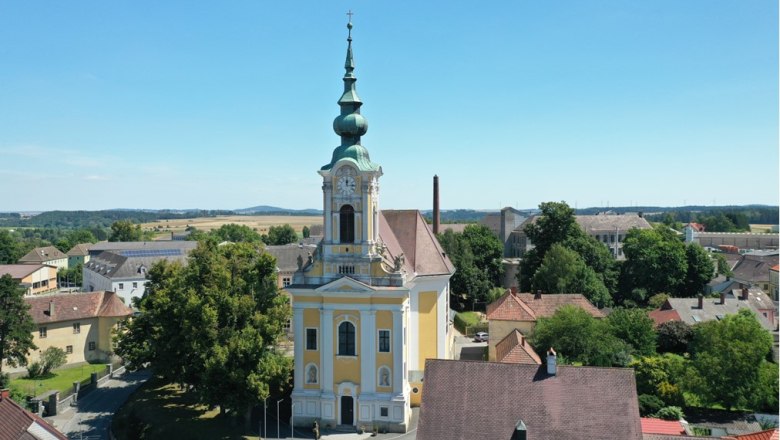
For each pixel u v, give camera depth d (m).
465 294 127.12
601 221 187.38
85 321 92.50
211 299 59.88
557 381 44.84
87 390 77.62
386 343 60.69
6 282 77.88
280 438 58.34
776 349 83.19
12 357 81.12
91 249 177.25
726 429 57.38
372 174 61.56
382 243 64.06
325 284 60.59
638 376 65.81
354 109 63.16
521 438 42.09
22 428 44.03
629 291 122.81
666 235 128.75
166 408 65.81
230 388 58.19
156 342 65.75
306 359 62.09
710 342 65.44
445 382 46.09
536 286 113.75
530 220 186.38
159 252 146.88
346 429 60.53
